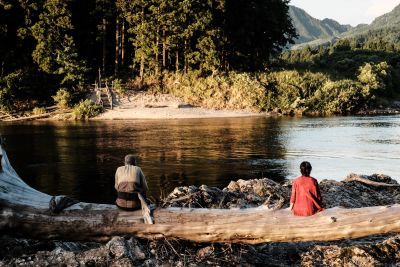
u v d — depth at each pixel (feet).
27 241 25.53
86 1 207.10
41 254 22.99
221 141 91.35
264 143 88.17
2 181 24.71
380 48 440.45
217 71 199.11
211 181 53.52
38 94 185.06
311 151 77.41
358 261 23.72
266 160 68.49
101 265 21.81
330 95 188.65
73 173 59.00
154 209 24.62
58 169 61.98
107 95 179.63
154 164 65.31
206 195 32.24
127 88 190.08
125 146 84.64
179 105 175.63
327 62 291.17
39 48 176.35
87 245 25.63
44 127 128.67
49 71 179.42
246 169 61.16
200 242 24.56
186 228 24.06
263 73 200.64
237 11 219.61
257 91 182.91
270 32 240.32
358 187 41.52
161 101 180.86
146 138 97.09
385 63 248.93
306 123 134.51
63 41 185.78
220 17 214.07
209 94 184.85
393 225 23.08
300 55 501.15
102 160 69.15
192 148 81.56
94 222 24.23
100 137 100.01
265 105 181.16
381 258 23.90
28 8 185.47
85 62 184.44
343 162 66.69
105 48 209.26
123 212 24.32
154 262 22.66
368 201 37.88
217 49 206.59
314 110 184.75
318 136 99.71
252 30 224.53
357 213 23.32
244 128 118.62
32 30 177.37
